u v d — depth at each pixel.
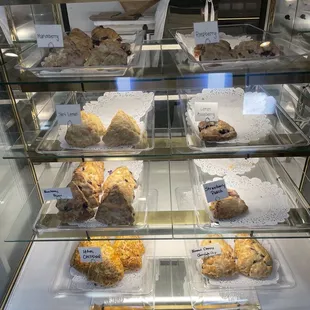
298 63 0.96
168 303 1.18
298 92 1.21
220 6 1.17
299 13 1.13
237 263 1.20
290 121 1.16
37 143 1.11
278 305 1.14
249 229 1.09
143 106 1.26
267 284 1.17
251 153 1.04
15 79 0.96
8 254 1.27
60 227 1.13
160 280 1.25
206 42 0.98
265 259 1.19
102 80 0.95
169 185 1.29
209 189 1.14
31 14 1.13
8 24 1.11
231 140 1.09
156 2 1.13
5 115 1.14
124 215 1.10
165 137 1.12
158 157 1.04
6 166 1.26
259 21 1.20
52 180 1.31
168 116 1.21
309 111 1.18
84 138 1.07
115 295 1.19
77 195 1.12
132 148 1.06
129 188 1.17
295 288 1.18
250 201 1.20
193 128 1.14
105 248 1.21
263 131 1.12
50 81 0.95
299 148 1.04
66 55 0.97
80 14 1.15
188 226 1.12
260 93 1.28
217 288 1.18
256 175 1.34
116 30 1.17
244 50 0.98
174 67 1.00
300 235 1.09
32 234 1.15
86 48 1.03
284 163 1.40
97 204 1.15
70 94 1.30
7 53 1.08
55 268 1.28
